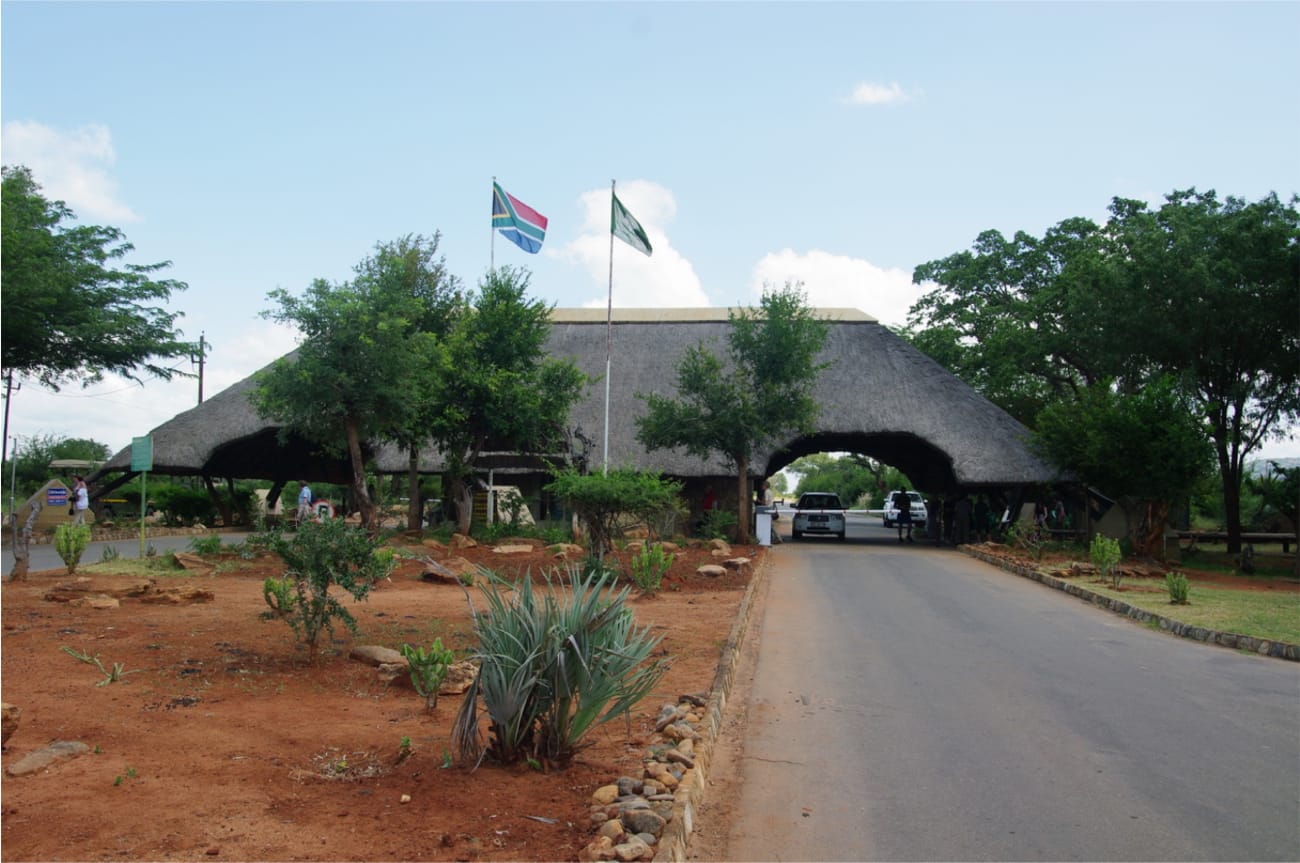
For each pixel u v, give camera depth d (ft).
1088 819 19.45
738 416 91.35
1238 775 22.41
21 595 43.24
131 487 132.16
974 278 142.00
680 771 20.22
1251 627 43.29
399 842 15.47
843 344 119.96
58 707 23.03
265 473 132.26
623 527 73.10
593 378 116.67
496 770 19.57
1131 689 31.86
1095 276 103.14
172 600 42.80
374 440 102.63
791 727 26.55
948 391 111.14
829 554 88.58
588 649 20.12
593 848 15.19
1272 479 118.52
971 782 21.80
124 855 14.26
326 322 68.90
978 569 74.49
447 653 25.13
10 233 77.00
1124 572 73.05
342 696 26.43
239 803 16.81
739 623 41.70
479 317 93.40
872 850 17.81
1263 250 90.22
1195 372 97.66
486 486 106.01
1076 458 92.12
